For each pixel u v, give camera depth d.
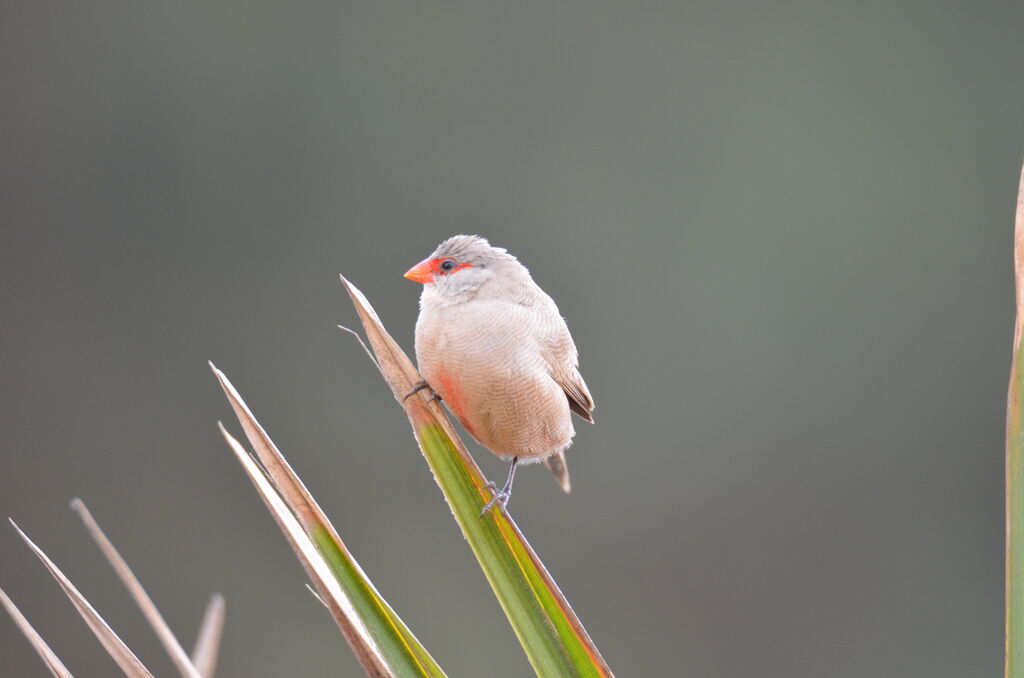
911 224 16.27
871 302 16.08
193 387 15.53
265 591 14.28
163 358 15.63
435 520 14.76
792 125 16.59
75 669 13.74
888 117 16.64
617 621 14.50
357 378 15.52
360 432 15.22
